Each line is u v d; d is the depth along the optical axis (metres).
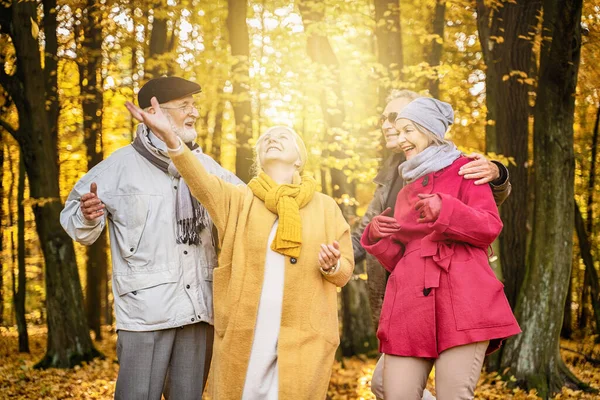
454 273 3.31
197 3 11.91
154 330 3.52
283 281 3.35
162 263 3.56
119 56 13.39
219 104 11.05
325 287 3.45
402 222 3.56
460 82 10.68
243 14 9.81
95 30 12.57
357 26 10.04
